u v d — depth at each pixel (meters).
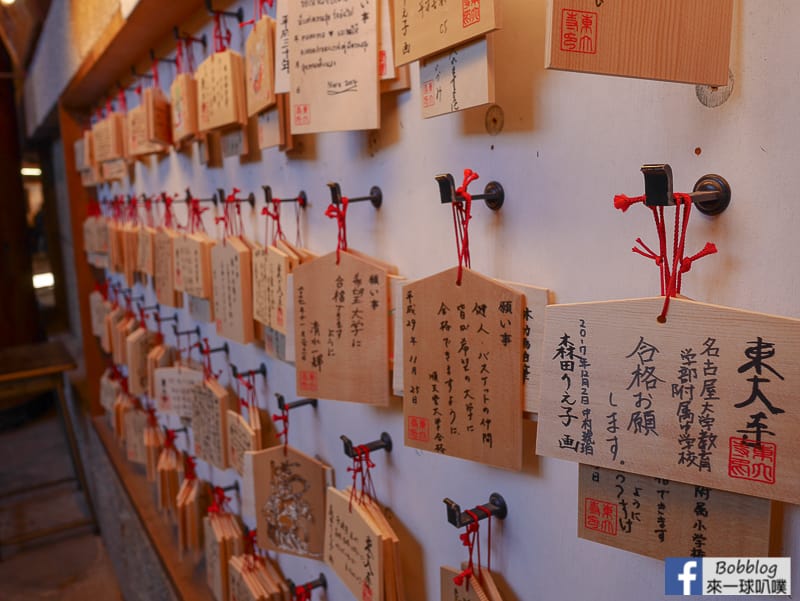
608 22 0.36
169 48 1.37
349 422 0.89
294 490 0.96
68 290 4.31
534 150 0.53
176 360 1.57
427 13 0.54
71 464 3.35
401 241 0.71
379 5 0.63
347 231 0.82
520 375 0.53
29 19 2.60
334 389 0.74
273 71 0.82
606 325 0.41
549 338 0.43
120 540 2.14
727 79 0.39
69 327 4.46
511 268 0.57
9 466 3.34
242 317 1.00
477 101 0.51
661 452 0.40
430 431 0.60
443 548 0.72
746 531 0.38
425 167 0.66
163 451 1.69
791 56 0.36
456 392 0.58
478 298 0.55
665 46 0.37
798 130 0.36
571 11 0.35
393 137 0.70
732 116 0.39
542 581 0.59
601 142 0.47
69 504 2.94
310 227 0.91
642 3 0.36
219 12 1.01
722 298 0.41
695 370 0.38
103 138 1.80
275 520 0.98
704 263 0.42
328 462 0.96
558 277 0.52
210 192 1.28
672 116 0.42
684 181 0.42
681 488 0.41
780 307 0.38
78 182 2.47
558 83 0.50
